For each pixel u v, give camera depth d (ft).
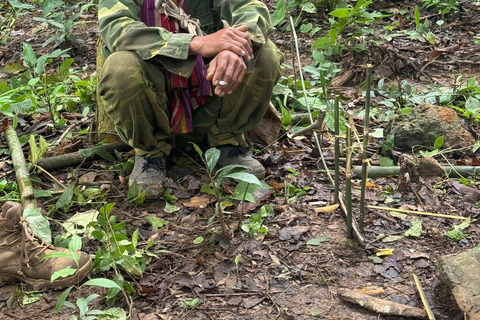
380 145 12.24
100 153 11.87
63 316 8.13
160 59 9.84
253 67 10.16
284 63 16.93
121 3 10.20
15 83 14.12
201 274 8.80
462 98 14.48
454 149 12.21
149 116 10.43
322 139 12.71
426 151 12.00
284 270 8.91
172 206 10.53
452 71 16.47
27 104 13.15
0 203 10.70
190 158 11.53
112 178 11.51
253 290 8.50
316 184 11.07
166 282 8.65
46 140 13.14
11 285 8.74
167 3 10.43
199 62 10.49
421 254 9.14
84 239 9.61
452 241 9.48
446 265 7.93
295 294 8.44
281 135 12.86
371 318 7.97
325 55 16.81
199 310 8.15
